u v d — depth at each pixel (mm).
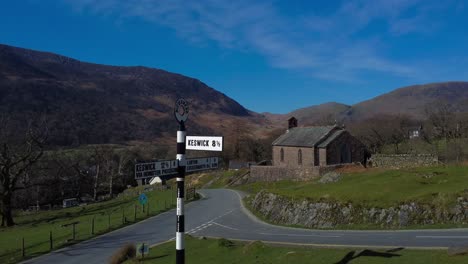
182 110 14242
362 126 123938
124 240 36562
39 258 32969
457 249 16391
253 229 36750
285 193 43312
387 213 31734
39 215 75375
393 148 100938
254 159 132375
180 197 14070
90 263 29375
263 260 20781
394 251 19172
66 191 109250
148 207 53219
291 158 77875
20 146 65250
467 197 29750
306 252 20625
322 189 42938
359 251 19406
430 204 30469
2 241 44938
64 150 128500
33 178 88750
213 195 70125
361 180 46656
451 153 75812
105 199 103062
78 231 43625
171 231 38938
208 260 23234
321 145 71500
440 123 102625
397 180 40781
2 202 61781
